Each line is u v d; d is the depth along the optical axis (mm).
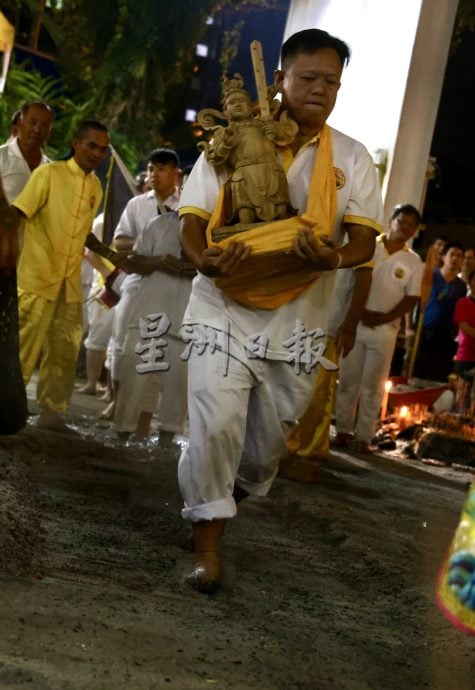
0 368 4543
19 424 4695
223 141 4488
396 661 3834
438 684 3648
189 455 4469
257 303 4465
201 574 4395
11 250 4438
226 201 4535
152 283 8328
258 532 5906
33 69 21219
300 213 4605
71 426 8969
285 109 4664
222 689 3213
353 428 11867
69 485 6246
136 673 3188
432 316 14945
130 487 6508
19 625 3416
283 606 4398
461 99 23188
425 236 23734
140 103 21688
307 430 8055
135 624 3693
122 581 4340
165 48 21422
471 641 4176
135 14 20781
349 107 12297
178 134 24781
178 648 3518
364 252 4578
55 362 8297
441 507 8125
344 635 4078
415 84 11539
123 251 9180
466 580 2785
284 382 4641
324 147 4594
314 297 4625
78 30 21359
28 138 8453
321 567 5293
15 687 2875
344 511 6934
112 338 11039
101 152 8070
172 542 5242
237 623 3990
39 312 8016
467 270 15211
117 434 8508
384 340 10945
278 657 3645
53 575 4219
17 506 5133
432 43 11539
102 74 21109
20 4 22234
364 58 12164
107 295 10812
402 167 11664
